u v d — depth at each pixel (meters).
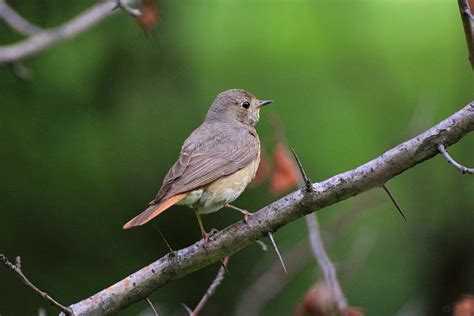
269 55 14.83
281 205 6.66
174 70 13.25
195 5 14.42
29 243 13.55
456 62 15.29
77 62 12.92
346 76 15.05
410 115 14.83
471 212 14.06
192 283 13.35
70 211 13.62
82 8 12.80
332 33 15.29
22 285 13.35
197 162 8.56
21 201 13.59
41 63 12.99
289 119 14.38
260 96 14.43
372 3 15.80
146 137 13.50
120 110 13.28
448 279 13.75
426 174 14.19
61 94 13.20
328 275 8.45
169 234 13.41
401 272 13.75
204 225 13.33
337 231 12.55
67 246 13.50
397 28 15.67
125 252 13.49
